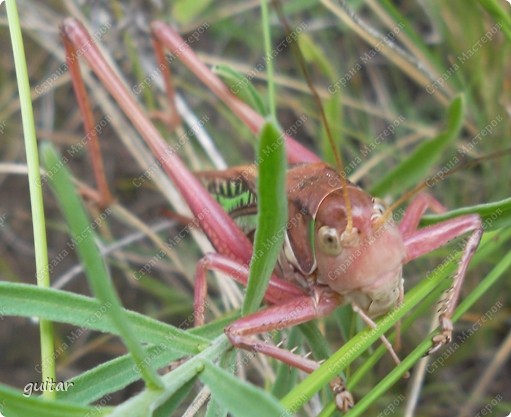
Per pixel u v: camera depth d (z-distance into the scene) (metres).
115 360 0.14
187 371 0.14
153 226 0.20
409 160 0.17
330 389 0.15
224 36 0.22
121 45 0.21
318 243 0.15
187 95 0.21
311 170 0.16
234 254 0.16
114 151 0.22
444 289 0.15
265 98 0.20
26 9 0.21
